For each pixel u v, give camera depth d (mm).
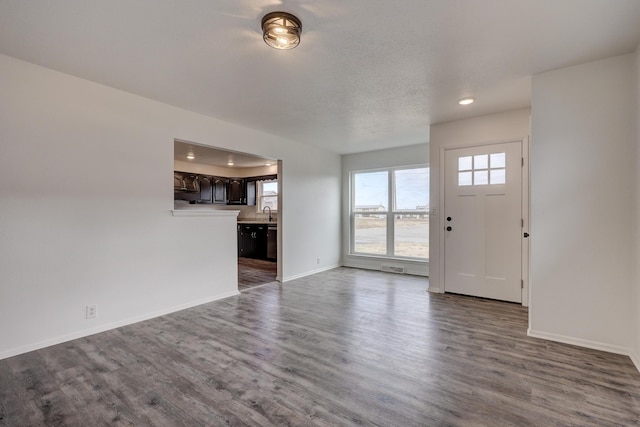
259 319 3137
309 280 4902
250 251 7348
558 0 1693
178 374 2074
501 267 3721
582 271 2469
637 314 2217
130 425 1592
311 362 2242
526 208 3539
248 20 1868
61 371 2109
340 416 1655
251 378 2027
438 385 1943
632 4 1725
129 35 2027
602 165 2393
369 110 3531
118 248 2926
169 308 3334
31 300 2424
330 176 5828
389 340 2617
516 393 1852
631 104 2293
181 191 6543
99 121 2793
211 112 3562
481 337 2672
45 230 2494
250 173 7688
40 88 2465
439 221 4102
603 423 1585
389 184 5645
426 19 1865
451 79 2715
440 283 4121
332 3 1712
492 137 3709
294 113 3619
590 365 2168
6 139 2309
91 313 2742
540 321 2639
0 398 1807
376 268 5727
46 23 1883
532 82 2637
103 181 2826
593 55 2318
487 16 1839
